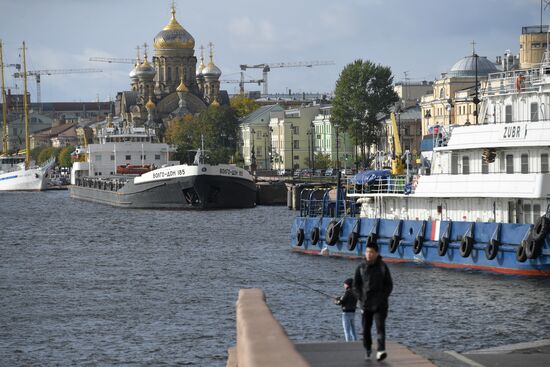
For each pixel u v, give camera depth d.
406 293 102.12
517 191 109.56
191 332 89.00
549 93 111.50
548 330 84.25
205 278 124.12
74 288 117.75
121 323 93.94
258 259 141.50
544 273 107.31
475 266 113.56
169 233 195.25
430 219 122.44
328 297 103.94
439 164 122.19
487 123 115.88
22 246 175.38
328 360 49.81
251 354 34.72
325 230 139.12
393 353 51.50
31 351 82.94
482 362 54.16
